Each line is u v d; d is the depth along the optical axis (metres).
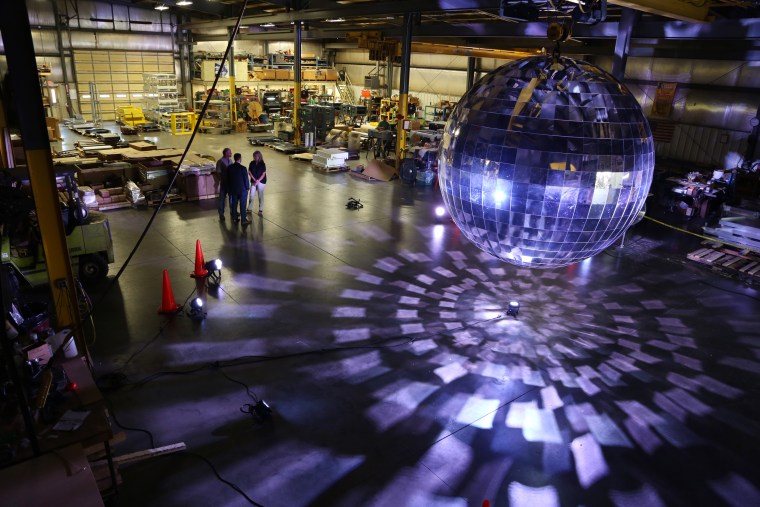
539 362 6.96
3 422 4.17
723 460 5.34
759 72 16.58
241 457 5.08
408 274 9.68
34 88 5.14
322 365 6.70
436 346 7.26
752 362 7.18
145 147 16.06
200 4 24.27
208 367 6.55
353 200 14.04
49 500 3.54
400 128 17.45
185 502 4.52
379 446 5.30
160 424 5.50
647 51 18.98
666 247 11.80
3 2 4.78
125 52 28.08
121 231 11.35
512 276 9.79
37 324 5.58
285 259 10.10
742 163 16.16
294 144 21.69
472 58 26.11
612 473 5.08
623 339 7.68
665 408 6.12
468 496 4.71
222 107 26.33
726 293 9.41
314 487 4.74
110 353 6.76
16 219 6.39
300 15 18.55
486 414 5.87
